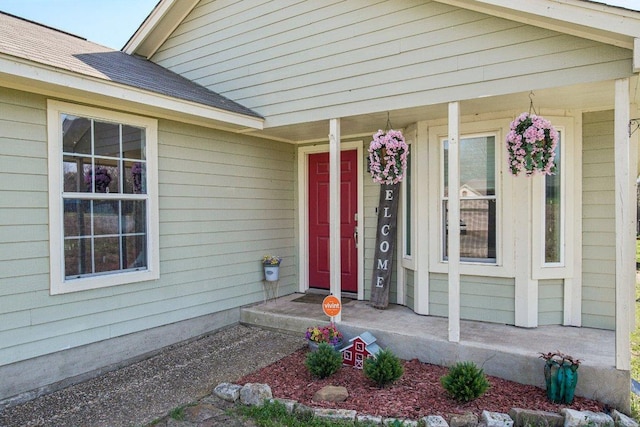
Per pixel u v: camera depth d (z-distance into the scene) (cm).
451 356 388
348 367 395
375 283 538
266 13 513
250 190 570
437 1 391
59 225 364
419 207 495
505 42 362
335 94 460
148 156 441
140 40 602
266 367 396
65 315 369
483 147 461
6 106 333
